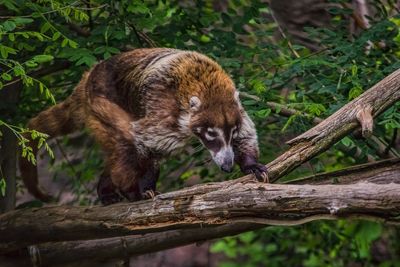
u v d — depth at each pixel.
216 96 10.33
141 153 10.31
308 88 12.59
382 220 8.16
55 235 10.32
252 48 12.60
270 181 9.35
